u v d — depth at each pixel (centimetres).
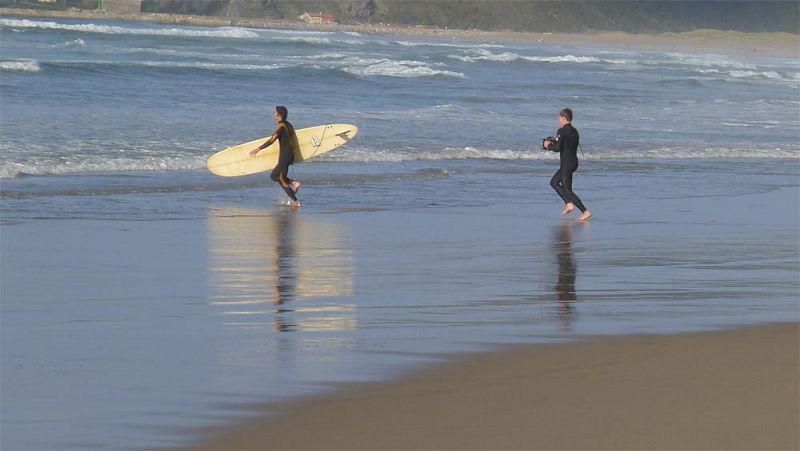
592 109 7275
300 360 1318
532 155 4462
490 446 993
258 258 2173
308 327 1530
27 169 3381
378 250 2316
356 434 1026
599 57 18150
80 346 1397
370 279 1961
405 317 1612
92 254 2178
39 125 4444
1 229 2452
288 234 2519
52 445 997
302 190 3356
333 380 1220
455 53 15338
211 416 1083
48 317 1588
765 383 1211
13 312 1622
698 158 4684
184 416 1084
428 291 1848
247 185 3419
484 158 4350
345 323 1560
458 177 3788
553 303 1745
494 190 3500
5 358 1327
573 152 2920
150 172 3556
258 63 10450
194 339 1443
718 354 1352
